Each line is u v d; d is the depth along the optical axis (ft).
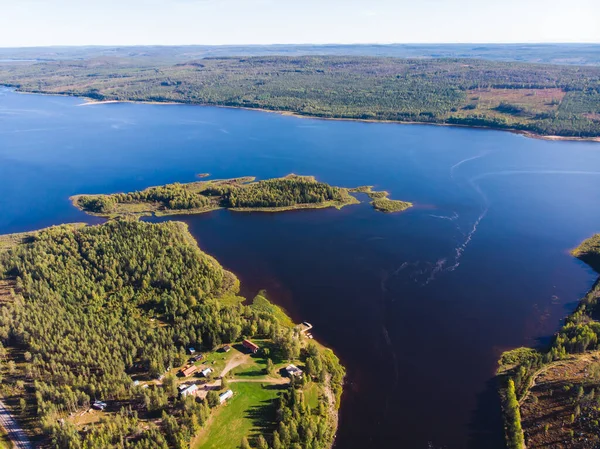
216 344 439.22
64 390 373.20
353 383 417.69
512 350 451.12
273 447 334.03
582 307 494.18
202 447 338.75
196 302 506.07
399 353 453.58
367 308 524.52
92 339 431.43
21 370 406.21
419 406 391.86
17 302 478.18
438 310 517.96
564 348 423.23
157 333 442.91
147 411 366.84
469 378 419.74
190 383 395.75
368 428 371.56
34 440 341.00
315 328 491.72
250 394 386.11
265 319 485.56
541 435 344.28
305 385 394.11
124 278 545.85
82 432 344.08
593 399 351.67
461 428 369.71
